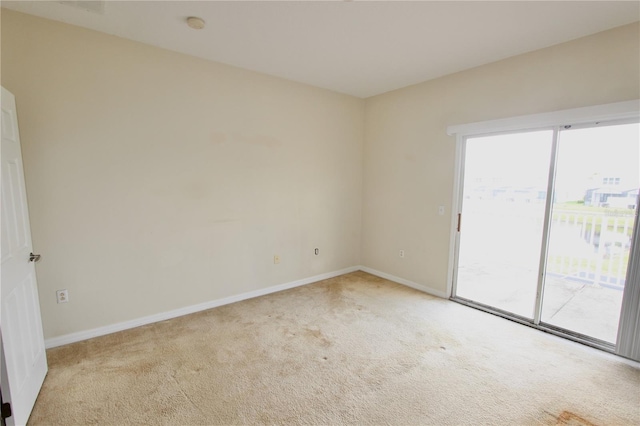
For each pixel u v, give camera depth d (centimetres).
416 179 382
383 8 208
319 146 401
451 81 337
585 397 194
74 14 220
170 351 243
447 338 267
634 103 219
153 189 282
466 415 179
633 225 230
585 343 257
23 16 218
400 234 408
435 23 228
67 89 237
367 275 448
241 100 327
